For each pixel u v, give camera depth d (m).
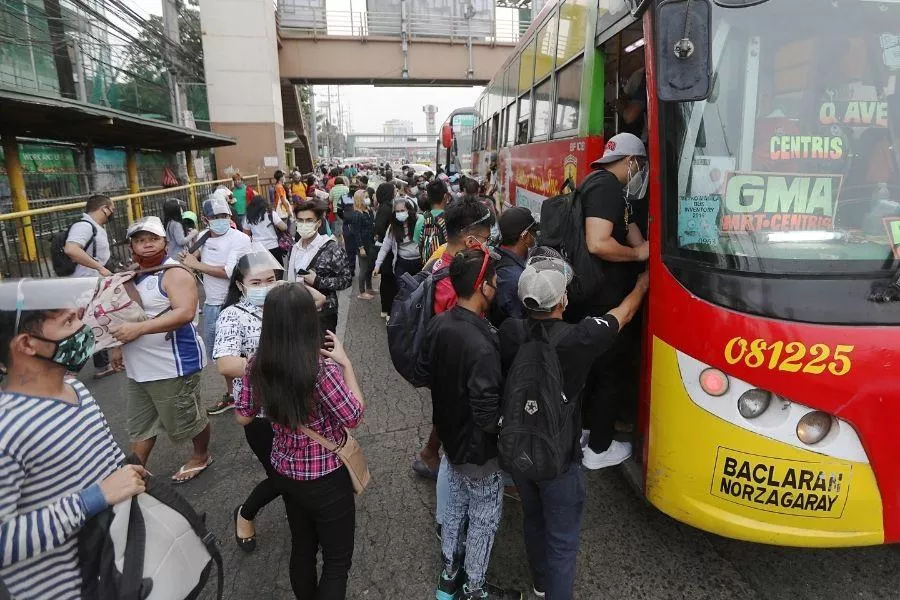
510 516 3.46
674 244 2.60
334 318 4.26
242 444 4.33
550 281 2.29
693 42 2.30
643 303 2.94
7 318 1.51
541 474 2.13
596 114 4.28
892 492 2.31
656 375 2.69
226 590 2.87
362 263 10.18
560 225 3.11
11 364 1.54
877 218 2.39
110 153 11.70
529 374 2.21
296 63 24.94
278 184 11.55
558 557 2.36
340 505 2.31
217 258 4.70
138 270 3.32
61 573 1.54
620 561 2.98
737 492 2.43
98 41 12.49
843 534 2.35
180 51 18.34
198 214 13.74
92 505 1.53
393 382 5.55
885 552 3.03
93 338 1.67
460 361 2.36
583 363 2.32
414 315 2.86
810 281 2.29
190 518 1.80
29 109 6.50
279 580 2.94
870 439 2.26
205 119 20.86
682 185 2.59
